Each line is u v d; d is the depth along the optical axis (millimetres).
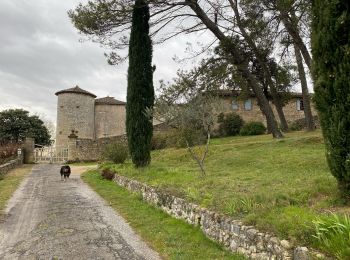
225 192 8492
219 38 18391
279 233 5277
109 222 9227
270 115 20625
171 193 9656
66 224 9023
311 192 7148
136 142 16031
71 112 46188
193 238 7422
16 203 11922
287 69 27031
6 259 6590
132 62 16203
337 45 6191
